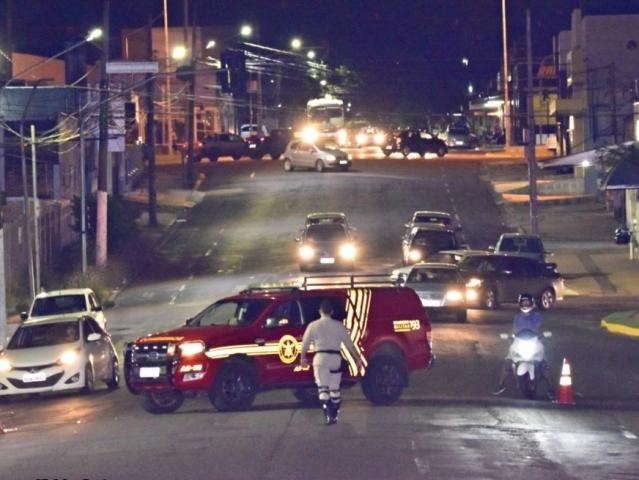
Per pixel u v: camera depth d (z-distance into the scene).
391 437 42.97
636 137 155.62
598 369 66.88
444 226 121.31
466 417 48.66
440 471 36.03
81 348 65.88
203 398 57.78
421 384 61.25
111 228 138.50
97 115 132.38
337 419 47.56
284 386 52.31
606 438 43.50
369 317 53.25
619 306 101.00
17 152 142.50
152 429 47.78
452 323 88.81
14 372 64.44
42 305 80.50
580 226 153.38
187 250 140.25
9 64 106.50
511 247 116.31
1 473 38.00
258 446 41.22
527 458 38.72
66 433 48.78
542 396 57.59
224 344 51.53
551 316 94.56
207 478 35.47
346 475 35.44
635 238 130.25
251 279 118.44
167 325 92.94
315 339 46.22
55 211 132.62
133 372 52.03
